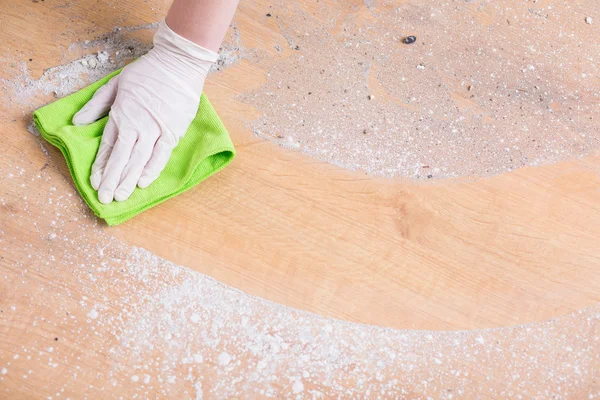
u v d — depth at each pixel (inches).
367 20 64.6
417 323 54.6
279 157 57.9
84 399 48.7
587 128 64.1
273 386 51.2
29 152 54.1
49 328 49.9
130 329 50.9
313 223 56.1
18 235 51.7
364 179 58.4
